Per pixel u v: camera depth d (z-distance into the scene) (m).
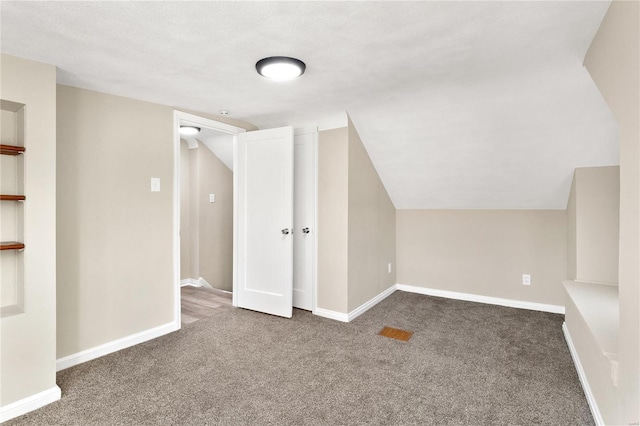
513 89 2.45
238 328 3.11
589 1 1.46
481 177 3.47
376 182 3.91
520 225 3.77
